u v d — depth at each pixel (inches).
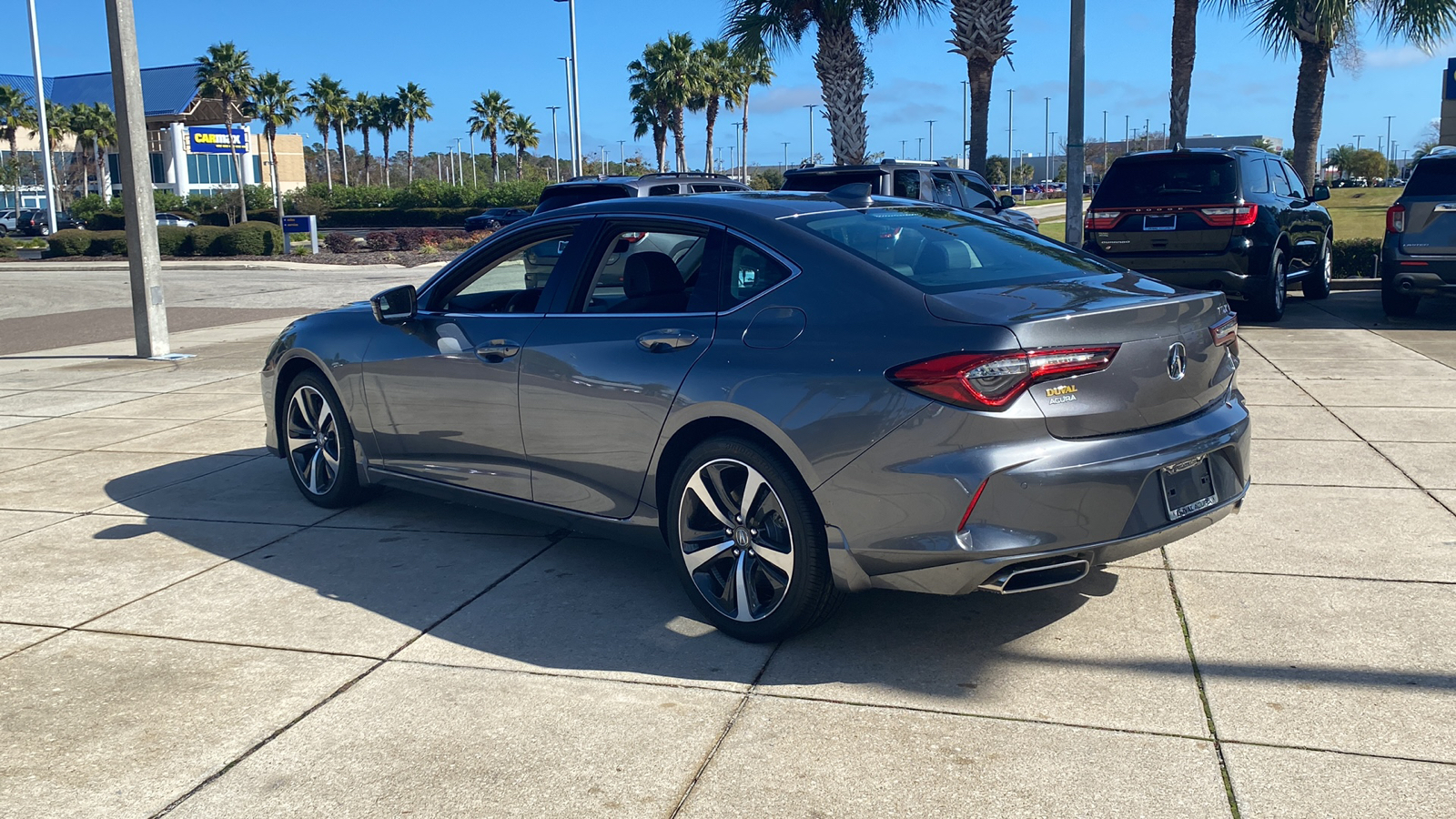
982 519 131.8
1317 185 506.6
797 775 119.1
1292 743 121.9
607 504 171.3
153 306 467.8
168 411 347.3
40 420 340.8
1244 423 156.9
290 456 235.8
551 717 134.3
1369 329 435.5
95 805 117.2
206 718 136.2
